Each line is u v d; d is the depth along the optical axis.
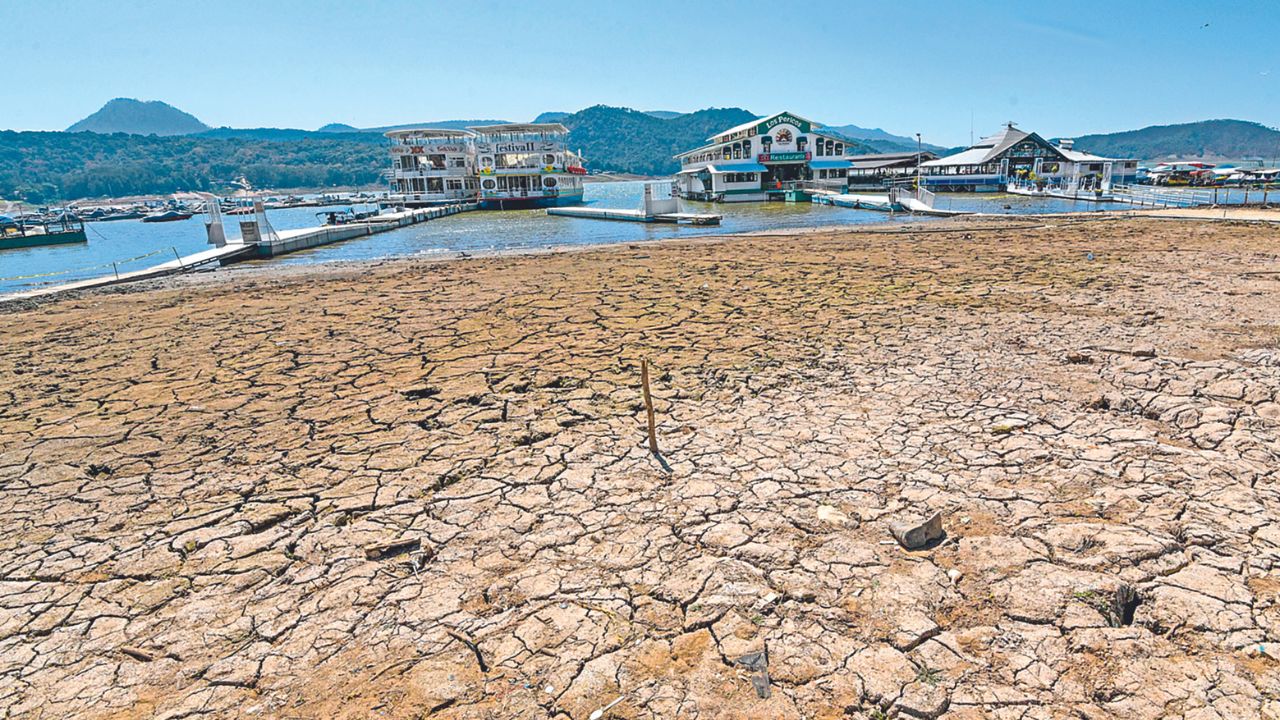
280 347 10.03
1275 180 61.94
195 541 4.56
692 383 7.46
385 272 18.95
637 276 15.94
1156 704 2.89
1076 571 3.80
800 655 3.29
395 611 3.76
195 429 6.70
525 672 3.26
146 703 3.17
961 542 4.14
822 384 7.23
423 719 2.99
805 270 15.80
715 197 53.84
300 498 5.14
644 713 2.99
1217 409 5.84
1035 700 2.96
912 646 3.31
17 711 3.15
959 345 8.46
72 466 5.89
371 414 6.92
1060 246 18.45
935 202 40.91
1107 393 6.46
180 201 108.88
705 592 3.79
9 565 4.37
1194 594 3.55
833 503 4.70
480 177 56.97
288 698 3.16
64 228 46.53
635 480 5.18
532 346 9.45
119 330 11.95
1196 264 14.22
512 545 4.37
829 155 58.28
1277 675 3.00
